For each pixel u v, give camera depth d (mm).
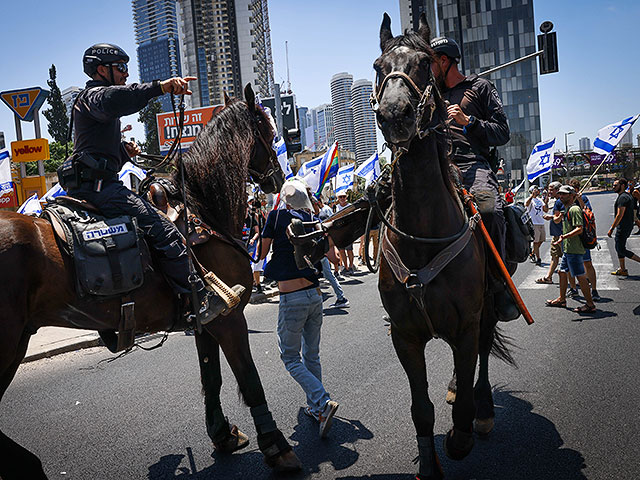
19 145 11969
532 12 63656
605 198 58531
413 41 2771
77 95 2939
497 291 3467
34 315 2658
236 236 3562
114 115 2848
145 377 5578
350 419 4145
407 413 4188
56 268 2617
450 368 5246
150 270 2924
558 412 4020
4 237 2465
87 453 3768
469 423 3037
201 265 3283
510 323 7145
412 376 3027
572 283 8828
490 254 3285
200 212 3434
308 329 4297
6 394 5230
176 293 3088
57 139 62000
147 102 2896
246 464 3529
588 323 6906
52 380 5660
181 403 4715
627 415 3877
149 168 3633
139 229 2900
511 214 3627
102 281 2691
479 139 3713
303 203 4273
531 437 3631
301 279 4066
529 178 14852
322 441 3787
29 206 10188
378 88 2766
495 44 65125
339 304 9242
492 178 3654
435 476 2977
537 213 13234
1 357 2410
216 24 99312
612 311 7539
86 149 2934
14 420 4492
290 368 4012
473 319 2959
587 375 4816
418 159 2752
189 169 3488
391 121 2418
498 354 4195
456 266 2867
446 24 66625
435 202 2828
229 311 3164
